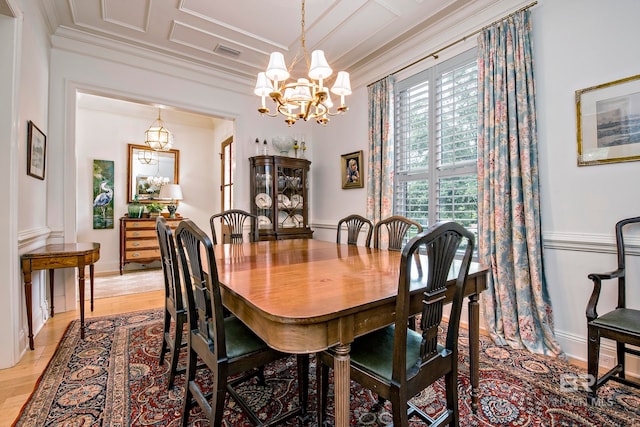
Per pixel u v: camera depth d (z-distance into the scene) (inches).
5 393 64.5
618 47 73.2
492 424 55.5
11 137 75.3
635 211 71.0
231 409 60.0
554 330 83.2
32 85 90.5
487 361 77.8
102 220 189.9
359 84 148.3
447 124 110.5
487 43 93.9
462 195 105.2
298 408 54.7
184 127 220.8
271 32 115.3
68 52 115.0
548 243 84.3
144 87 130.4
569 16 80.8
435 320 44.2
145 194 204.1
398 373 40.1
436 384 69.3
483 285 62.3
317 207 176.9
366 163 145.2
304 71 148.1
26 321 88.6
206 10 102.5
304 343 37.7
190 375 53.9
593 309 63.0
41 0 93.6
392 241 94.6
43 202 105.1
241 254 82.2
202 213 226.8
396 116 130.3
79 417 57.1
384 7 100.8
